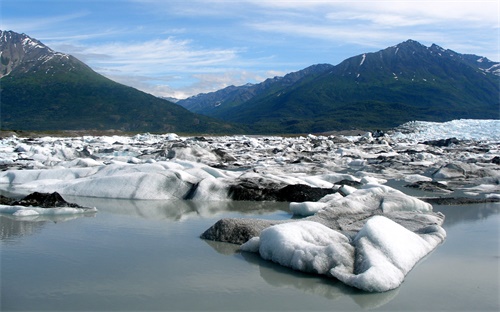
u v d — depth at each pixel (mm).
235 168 27016
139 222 12336
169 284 7594
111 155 35531
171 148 31016
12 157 31547
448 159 31578
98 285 7520
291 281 7789
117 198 16359
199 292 7277
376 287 7316
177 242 10188
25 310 6527
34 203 14164
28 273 8047
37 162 26719
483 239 10617
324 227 9391
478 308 6781
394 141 56250
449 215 13500
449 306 6859
